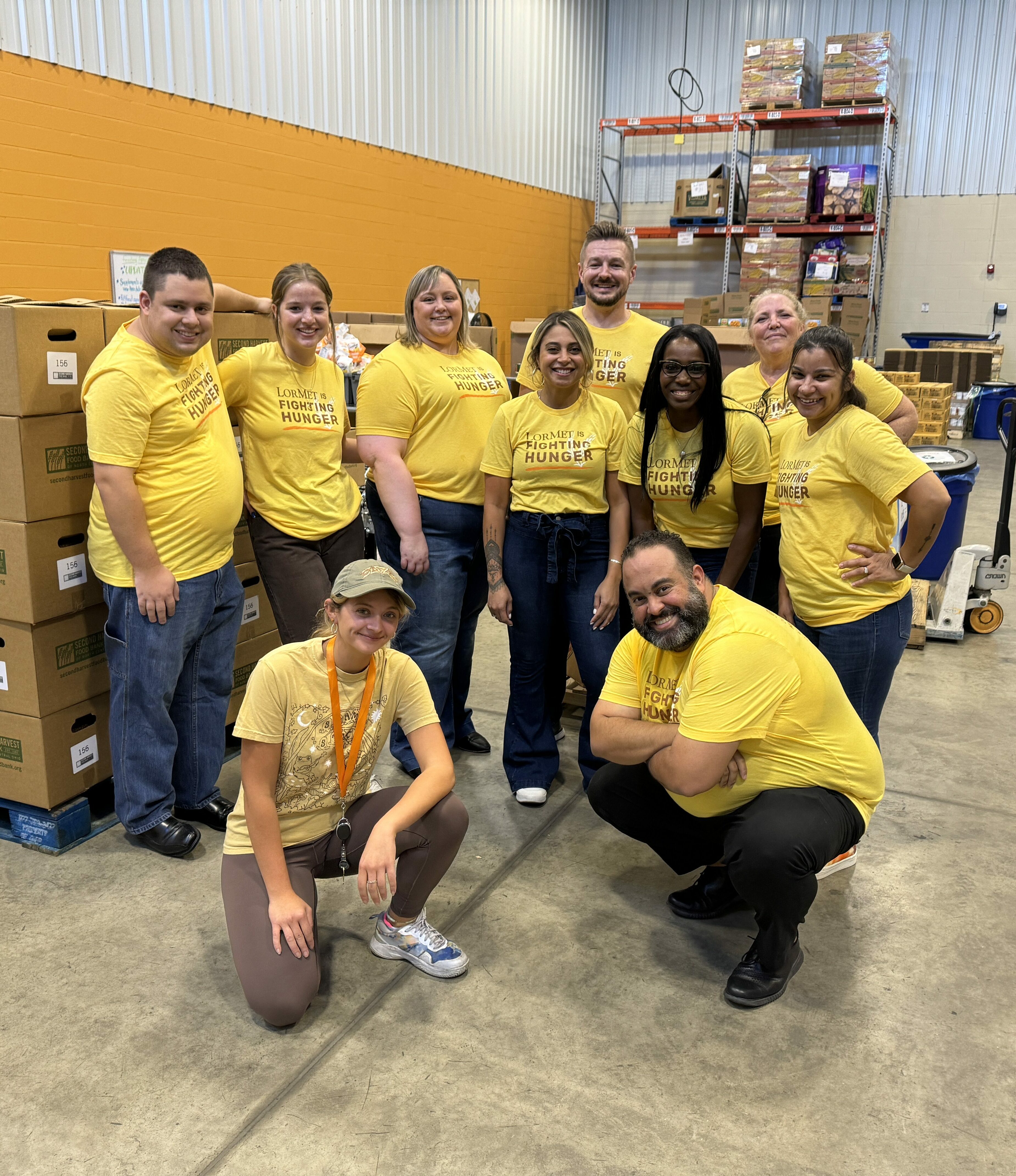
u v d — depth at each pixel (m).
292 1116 1.79
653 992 2.17
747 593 3.04
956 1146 1.74
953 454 4.93
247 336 3.16
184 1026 2.02
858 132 11.30
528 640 3.00
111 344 2.45
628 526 2.91
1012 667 4.43
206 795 2.87
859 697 2.57
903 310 11.70
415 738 2.13
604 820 2.88
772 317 3.14
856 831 2.17
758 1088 1.88
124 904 2.47
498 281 9.97
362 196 7.63
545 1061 1.94
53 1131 1.75
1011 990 2.19
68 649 2.68
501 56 9.45
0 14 4.75
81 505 2.66
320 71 7.00
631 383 3.08
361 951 2.31
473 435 2.99
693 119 11.09
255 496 2.89
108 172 5.43
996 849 2.83
